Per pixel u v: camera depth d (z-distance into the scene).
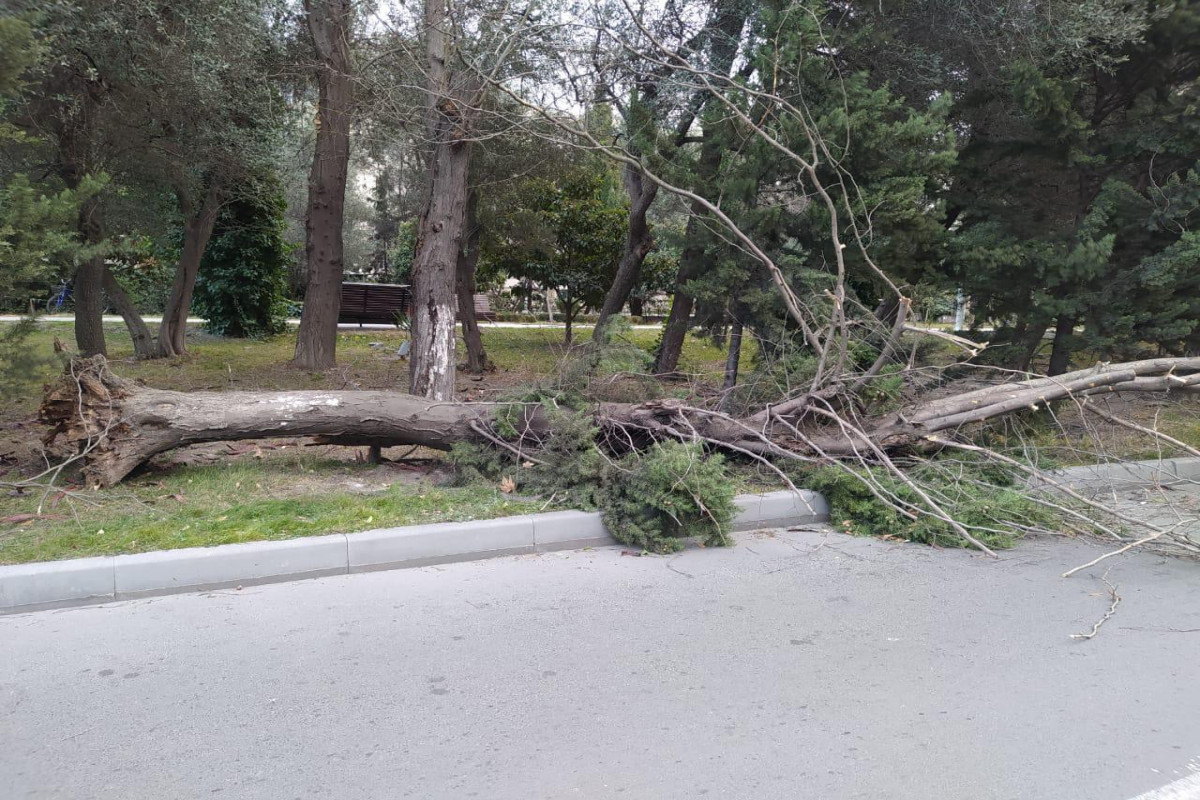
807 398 7.06
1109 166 9.40
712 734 3.37
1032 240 8.70
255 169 11.44
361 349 16.31
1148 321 8.77
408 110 8.81
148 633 4.32
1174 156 9.04
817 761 3.18
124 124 9.64
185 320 14.60
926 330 6.95
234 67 9.23
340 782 3.04
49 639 4.24
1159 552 5.88
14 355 6.23
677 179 8.77
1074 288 8.80
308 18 10.73
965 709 3.58
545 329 21.81
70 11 7.12
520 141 12.19
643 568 5.47
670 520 5.95
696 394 8.02
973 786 3.01
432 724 3.45
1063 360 9.35
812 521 6.71
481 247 15.94
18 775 3.08
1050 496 6.39
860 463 6.87
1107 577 5.37
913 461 6.97
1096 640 4.34
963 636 4.38
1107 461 7.54
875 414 7.59
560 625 4.49
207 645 4.19
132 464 6.28
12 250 5.89
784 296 7.41
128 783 3.03
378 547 5.37
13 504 5.82
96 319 11.46
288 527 5.48
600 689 3.76
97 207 10.27
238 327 18.80
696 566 5.54
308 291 13.00
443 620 4.55
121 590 4.80
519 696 3.69
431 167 7.66
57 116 9.35
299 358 13.05
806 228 8.68
